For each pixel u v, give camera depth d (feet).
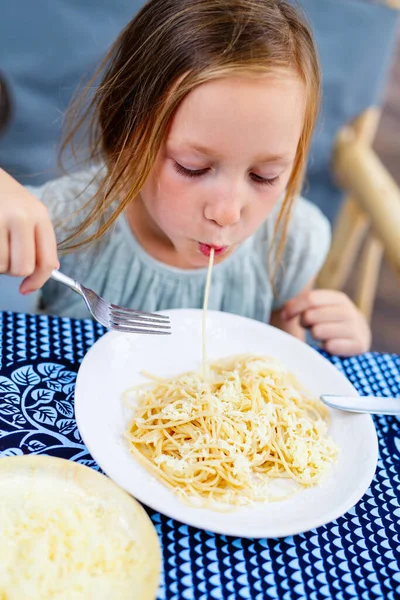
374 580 2.11
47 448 2.39
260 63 2.66
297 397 2.77
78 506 2.06
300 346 3.07
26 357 2.82
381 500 2.46
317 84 3.19
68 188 4.09
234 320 3.15
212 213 2.84
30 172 5.77
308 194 6.16
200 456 2.41
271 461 2.50
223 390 2.66
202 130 2.67
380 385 3.12
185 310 3.13
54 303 4.27
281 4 3.09
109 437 2.39
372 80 5.92
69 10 5.44
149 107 2.85
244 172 2.79
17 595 1.80
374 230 5.16
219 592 1.98
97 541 1.97
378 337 7.87
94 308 2.71
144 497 2.08
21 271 2.45
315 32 5.69
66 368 2.81
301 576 2.08
